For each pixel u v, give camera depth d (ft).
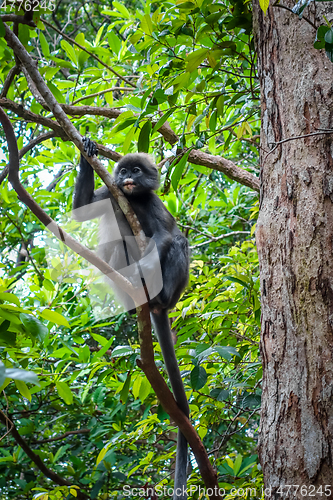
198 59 12.94
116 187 12.87
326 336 10.40
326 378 10.16
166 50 16.38
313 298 10.71
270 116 12.61
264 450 10.79
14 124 29.19
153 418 16.67
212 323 18.22
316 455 9.84
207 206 29.50
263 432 10.96
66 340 17.89
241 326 19.63
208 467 13.10
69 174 22.33
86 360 17.35
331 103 11.54
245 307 17.51
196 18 13.89
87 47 20.24
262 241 12.05
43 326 9.48
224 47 13.94
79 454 26.61
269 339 11.43
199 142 14.88
